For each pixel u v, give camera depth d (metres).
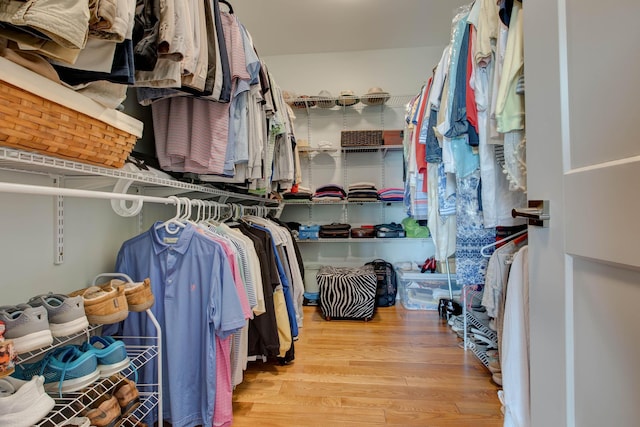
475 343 1.95
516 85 1.00
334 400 1.52
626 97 0.47
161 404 1.14
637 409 0.46
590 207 0.55
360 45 3.28
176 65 0.97
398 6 2.63
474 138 1.29
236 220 1.95
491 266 1.42
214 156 1.33
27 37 0.59
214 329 1.22
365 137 3.14
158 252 1.25
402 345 2.15
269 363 1.90
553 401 0.67
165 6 0.91
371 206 3.45
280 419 1.39
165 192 1.65
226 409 1.28
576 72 0.59
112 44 0.73
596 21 0.54
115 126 0.89
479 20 1.22
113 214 1.40
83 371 0.84
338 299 2.66
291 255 2.34
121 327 1.24
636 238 0.46
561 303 0.64
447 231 1.82
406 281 3.02
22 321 0.72
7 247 0.96
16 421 0.64
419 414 1.41
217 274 1.21
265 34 3.04
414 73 3.34
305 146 3.21
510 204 1.26
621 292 0.49
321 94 3.15
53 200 1.11
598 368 0.54
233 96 1.39
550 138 0.67
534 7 0.73
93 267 1.28
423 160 2.08
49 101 0.68
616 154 0.49
